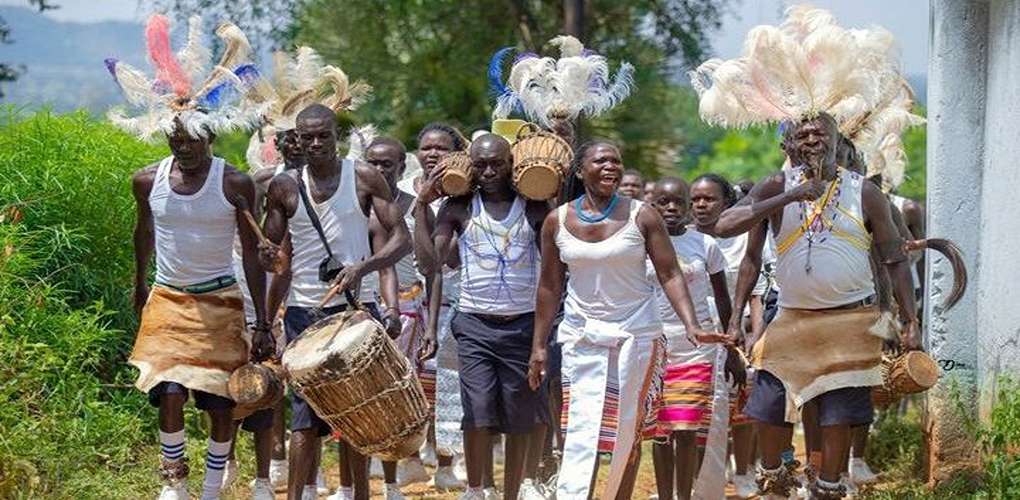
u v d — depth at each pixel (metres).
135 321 15.91
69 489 12.57
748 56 11.28
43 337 13.72
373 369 10.64
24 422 12.55
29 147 16.17
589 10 25.33
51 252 14.98
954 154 13.81
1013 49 13.02
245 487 14.05
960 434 13.70
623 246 10.86
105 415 13.94
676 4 25.41
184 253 11.31
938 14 13.83
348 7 25.89
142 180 11.40
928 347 14.06
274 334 12.92
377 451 10.91
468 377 11.80
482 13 26.05
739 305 11.62
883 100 12.08
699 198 13.52
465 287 11.88
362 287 11.93
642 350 10.98
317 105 11.59
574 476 10.84
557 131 12.75
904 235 12.00
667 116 26.44
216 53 22.77
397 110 26.31
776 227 11.36
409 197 13.65
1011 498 11.95
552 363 11.95
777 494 11.62
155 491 13.20
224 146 25.33
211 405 11.42
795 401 11.14
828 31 11.09
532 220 11.84
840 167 11.32
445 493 14.15
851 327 11.12
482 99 26.28
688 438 12.26
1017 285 12.86
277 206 11.66
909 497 13.00
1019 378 12.77
